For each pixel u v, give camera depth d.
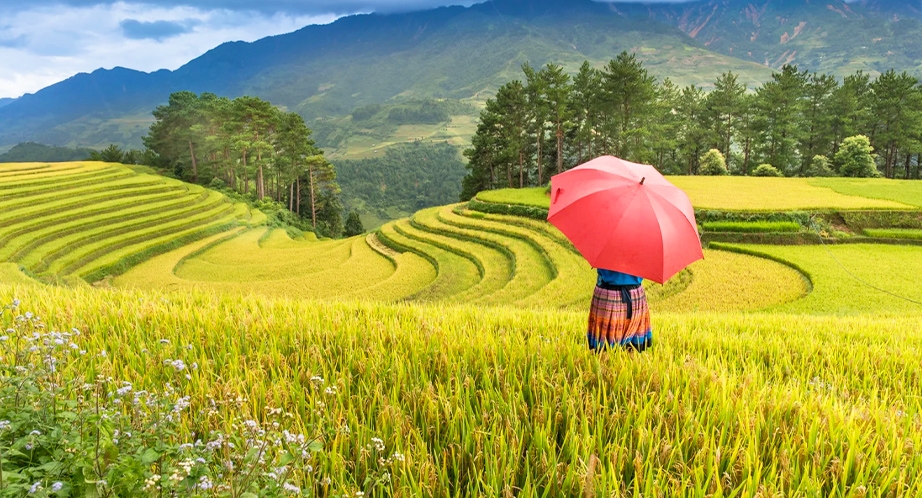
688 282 28.92
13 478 1.84
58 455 2.17
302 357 4.71
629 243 4.38
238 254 53.53
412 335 5.46
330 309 7.09
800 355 6.49
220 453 2.84
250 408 3.52
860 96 79.56
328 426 3.40
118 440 2.30
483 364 4.61
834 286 25.53
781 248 33.97
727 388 4.16
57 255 45.44
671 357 5.02
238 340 5.10
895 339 8.27
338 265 47.78
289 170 92.75
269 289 39.69
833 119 78.81
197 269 47.47
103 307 6.24
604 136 77.81
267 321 5.81
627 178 4.61
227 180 104.88
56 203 58.53
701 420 3.58
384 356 4.82
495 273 38.53
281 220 81.31
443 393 3.84
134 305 6.38
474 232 49.69
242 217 70.62
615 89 71.62
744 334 7.53
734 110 82.56
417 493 2.71
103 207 59.56
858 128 77.25
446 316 7.11
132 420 2.76
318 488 2.82
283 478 2.20
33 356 3.29
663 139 77.25
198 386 3.84
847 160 66.25
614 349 5.01
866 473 3.05
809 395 4.45
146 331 5.42
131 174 81.56
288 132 90.19
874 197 42.81
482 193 62.69
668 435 3.40
